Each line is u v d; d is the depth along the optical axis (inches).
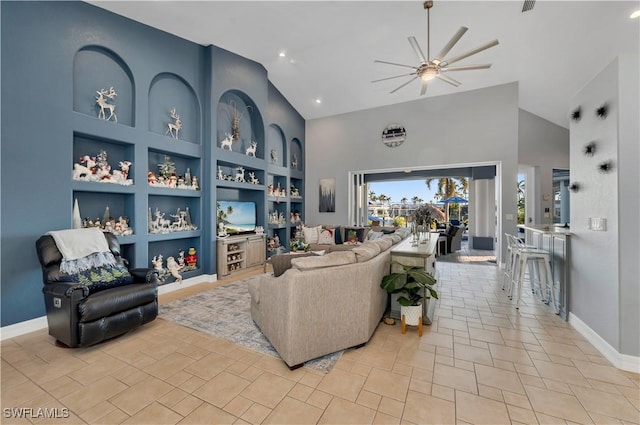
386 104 278.1
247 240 215.6
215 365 87.6
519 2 142.5
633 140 83.9
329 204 308.0
